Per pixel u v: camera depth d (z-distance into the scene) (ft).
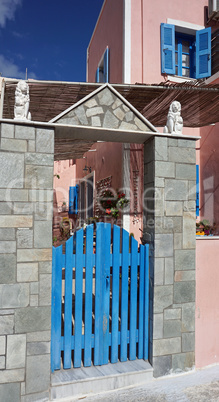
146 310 12.25
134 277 12.22
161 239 11.99
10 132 10.34
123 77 24.47
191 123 20.48
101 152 32.48
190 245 12.48
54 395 10.32
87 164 40.42
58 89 13.73
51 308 10.96
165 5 26.20
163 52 25.35
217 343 13.17
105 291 11.78
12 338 10.06
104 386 10.90
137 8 25.29
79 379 10.59
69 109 11.21
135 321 12.20
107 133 11.94
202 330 12.89
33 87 13.43
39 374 10.25
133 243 12.26
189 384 11.50
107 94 11.87
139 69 24.88
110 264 11.95
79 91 13.98
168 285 12.07
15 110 10.55
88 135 12.33
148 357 12.25
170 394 10.80
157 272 11.91
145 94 14.94
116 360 11.91
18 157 10.39
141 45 25.11
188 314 12.37
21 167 10.41
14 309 10.12
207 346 12.94
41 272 10.43
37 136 10.66
